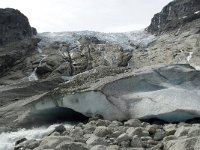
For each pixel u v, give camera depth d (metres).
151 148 9.27
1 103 22.91
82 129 12.26
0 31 42.94
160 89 16.03
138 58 37.25
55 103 16.67
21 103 19.66
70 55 39.12
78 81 18.61
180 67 17.30
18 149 10.85
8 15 44.50
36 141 10.74
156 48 38.72
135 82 16.23
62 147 8.62
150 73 16.64
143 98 15.37
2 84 34.88
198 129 9.59
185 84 16.48
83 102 15.88
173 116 14.43
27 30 46.56
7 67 38.31
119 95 15.64
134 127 11.82
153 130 11.31
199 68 29.66
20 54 40.09
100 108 15.50
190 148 8.12
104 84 15.81
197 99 15.21
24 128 16.47
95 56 38.28
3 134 14.70
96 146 8.92
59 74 35.72
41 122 17.52
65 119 17.83
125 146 9.65
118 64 36.56
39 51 41.72
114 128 11.86
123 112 15.01
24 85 27.58
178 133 10.20
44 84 28.25
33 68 37.69
